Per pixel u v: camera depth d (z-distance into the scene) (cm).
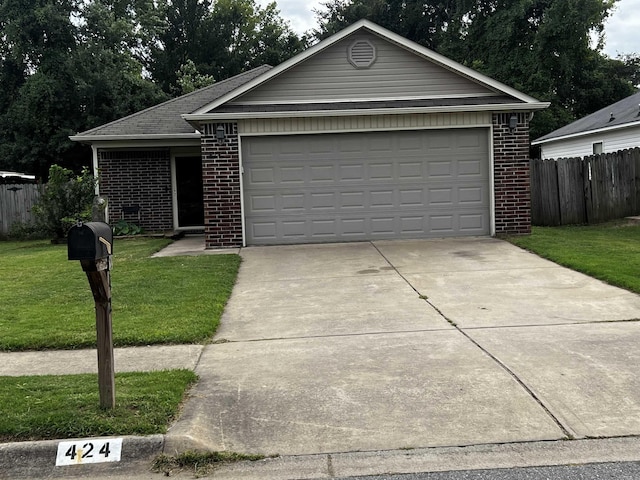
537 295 800
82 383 499
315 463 383
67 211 1549
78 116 2975
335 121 1277
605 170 1636
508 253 1111
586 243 1202
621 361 534
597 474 360
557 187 1605
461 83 1304
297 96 1296
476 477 361
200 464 385
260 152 1288
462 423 425
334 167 1297
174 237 1584
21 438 402
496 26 3331
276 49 4200
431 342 607
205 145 1270
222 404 465
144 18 3284
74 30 2894
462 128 1294
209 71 3941
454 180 1307
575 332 629
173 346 623
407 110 1249
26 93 2848
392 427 423
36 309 776
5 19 2834
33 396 466
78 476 379
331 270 1011
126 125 1658
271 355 585
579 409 440
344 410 451
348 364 549
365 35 1294
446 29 4034
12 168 3011
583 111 3588
